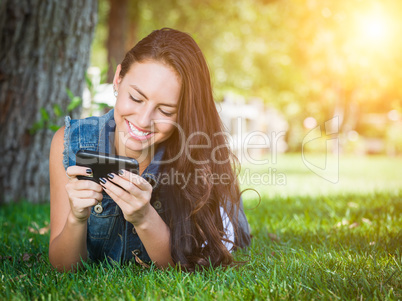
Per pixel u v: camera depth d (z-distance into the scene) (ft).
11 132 21.48
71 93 19.98
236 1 55.67
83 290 8.72
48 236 14.32
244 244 12.81
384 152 96.02
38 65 21.48
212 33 59.26
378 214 17.53
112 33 45.32
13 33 21.29
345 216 17.63
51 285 8.84
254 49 64.23
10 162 21.47
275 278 9.23
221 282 9.27
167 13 57.16
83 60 22.38
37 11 21.25
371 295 8.41
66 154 9.95
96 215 10.05
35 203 21.80
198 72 9.32
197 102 9.41
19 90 21.47
